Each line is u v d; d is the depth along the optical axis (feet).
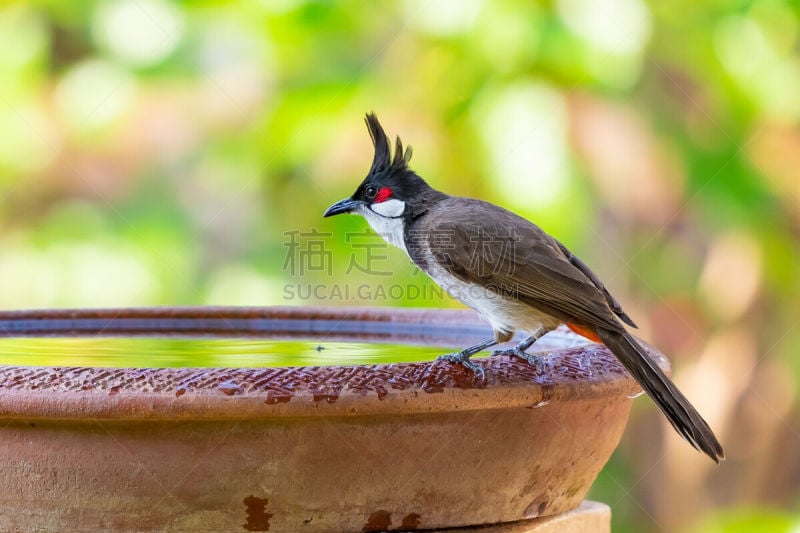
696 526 37.17
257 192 36.58
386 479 15.78
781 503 37.96
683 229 36.29
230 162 36.04
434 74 33.24
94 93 37.42
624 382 17.47
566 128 32.37
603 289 21.01
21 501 15.74
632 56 32.68
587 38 32.27
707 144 34.12
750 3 33.81
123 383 14.76
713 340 36.32
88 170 38.06
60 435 15.24
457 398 15.26
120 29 37.14
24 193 38.60
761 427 37.52
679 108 34.17
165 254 37.70
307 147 34.68
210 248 37.60
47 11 38.27
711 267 35.70
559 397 16.14
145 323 25.14
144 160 37.55
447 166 32.89
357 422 15.25
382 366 15.58
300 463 15.34
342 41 34.63
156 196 37.88
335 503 15.72
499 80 32.55
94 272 38.06
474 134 32.58
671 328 36.45
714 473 38.19
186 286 37.63
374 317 25.13
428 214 22.67
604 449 18.20
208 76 36.35
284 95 34.68
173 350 21.89
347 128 34.24
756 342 36.52
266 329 25.27
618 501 37.06
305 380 14.93
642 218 34.83
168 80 36.78
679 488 36.99
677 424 17.38
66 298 38.09
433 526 16.49
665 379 17.72
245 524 15.70
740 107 33.96
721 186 33.99
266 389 14.69
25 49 38.52
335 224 34.99
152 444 15.15
